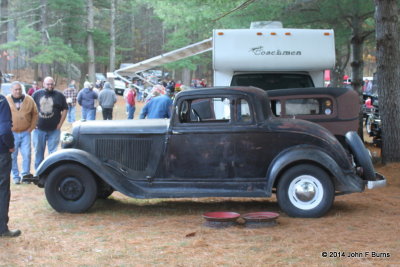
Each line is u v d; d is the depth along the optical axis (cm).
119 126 795
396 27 1177
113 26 4978
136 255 582
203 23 1614
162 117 1148
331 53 1155
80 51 4372
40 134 1064
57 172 786
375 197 903
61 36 4419
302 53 1155
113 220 754
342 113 956
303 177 745
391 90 1185
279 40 1157
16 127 1027
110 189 882
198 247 608
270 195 745
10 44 3766
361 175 780
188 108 777
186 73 5231
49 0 4072
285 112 964
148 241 638
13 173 1053
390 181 1045
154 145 780
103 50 5578
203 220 748
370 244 613
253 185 754
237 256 570
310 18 1531
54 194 792
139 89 3700
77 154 774
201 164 765
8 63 5269
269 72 1193
